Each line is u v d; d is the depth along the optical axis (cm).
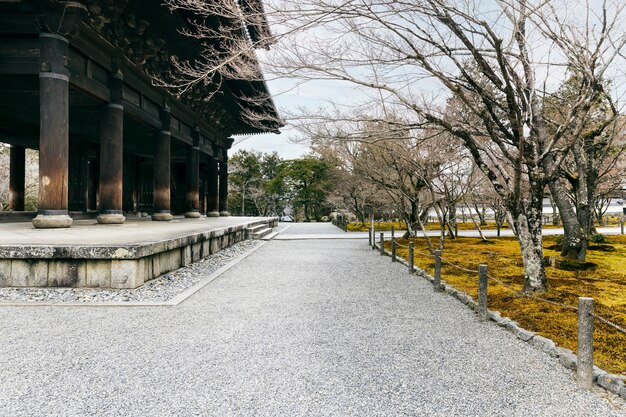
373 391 370
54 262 773
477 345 505
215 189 3141
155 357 450
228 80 2153
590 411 341
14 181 2317
